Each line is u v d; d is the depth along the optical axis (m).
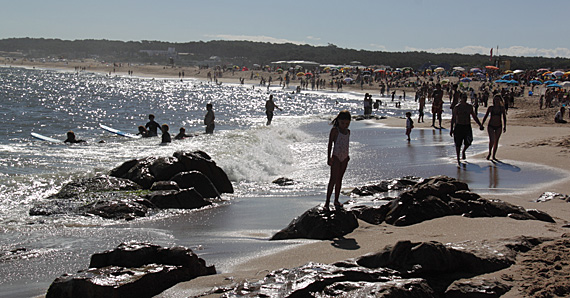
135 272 4.62
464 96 12.88
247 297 4.05
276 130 22.44
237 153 14.91
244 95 74.25
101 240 6.79
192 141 18.36
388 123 27.53
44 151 15.86
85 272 4.58
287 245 6.29
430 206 7.16
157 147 17.03
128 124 29.73
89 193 9.50
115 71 156.50
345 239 6.32
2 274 5.42
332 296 3.96
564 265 4.68
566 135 17.30
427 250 4.62
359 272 4.41
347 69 124.62
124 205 8.41
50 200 9.20
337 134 7.19
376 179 11.23
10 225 7.56
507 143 16.31
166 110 43.03
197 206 9.07
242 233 7.16
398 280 4.20
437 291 4.32
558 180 10.31
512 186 9.82
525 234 5.84
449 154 14.62
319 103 61.19
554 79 80.44
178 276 4.84
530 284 4.31
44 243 6.63
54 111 36.62
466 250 4.81
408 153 15.15
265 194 10.33
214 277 4.98
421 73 113.31
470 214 7.07
